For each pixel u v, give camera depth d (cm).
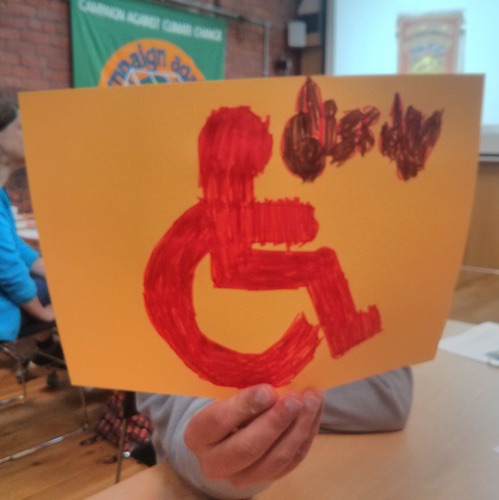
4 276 173
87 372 35
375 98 30
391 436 58
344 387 58
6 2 323
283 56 527
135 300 32
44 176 31
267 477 36
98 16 367
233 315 32
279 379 34
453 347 85
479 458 54
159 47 408
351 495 48
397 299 34
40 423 198
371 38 429
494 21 351
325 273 32
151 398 59
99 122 30
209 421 34
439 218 33
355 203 31
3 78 328
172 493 50
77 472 167
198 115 29
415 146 31
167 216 31
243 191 30
